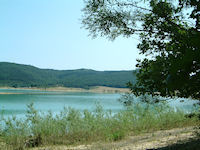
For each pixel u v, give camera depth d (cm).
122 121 1446
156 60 584
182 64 504
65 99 8138
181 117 1436
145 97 627
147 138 1123
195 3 571
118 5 700
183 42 553
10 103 5525
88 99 8350
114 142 1138
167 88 561
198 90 543
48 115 1341
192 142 824
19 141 1123
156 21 657
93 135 1250
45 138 1172
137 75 610
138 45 676
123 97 641
